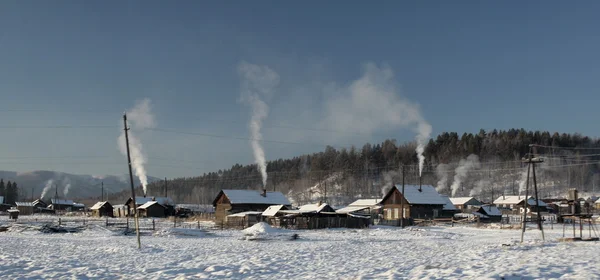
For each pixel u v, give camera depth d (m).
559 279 15.87
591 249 27.34
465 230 65.38
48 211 155.62
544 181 183.12
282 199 95.94
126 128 39.22
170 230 56.06
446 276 17.64
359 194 181.38
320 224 69.88
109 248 37.00
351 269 22.52
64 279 20.47
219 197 95.38
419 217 88.69
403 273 19.36
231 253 33.00
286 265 24.94
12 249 35.91
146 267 24.62
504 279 16.31
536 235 50.47
